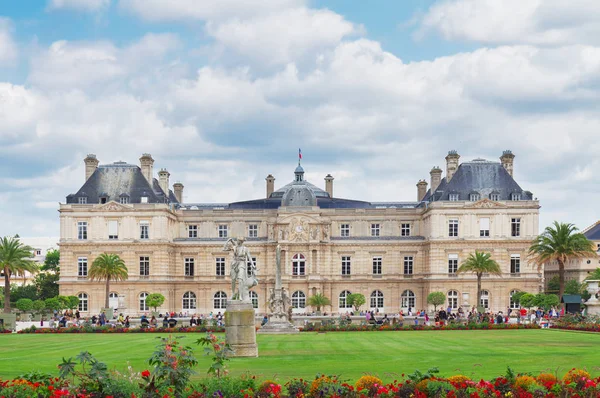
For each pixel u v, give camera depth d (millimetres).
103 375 32000
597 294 101812
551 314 113188
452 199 147250
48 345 70375
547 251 120500
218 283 152875
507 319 108625
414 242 152375
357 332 90188
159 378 32875
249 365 50625
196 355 57500
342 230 158750
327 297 148875
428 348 63938
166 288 147500
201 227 158500
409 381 34094
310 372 46562
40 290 181625
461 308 125625
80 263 147500
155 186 162875
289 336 82125
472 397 31812
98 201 150000
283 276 149000
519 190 148000
